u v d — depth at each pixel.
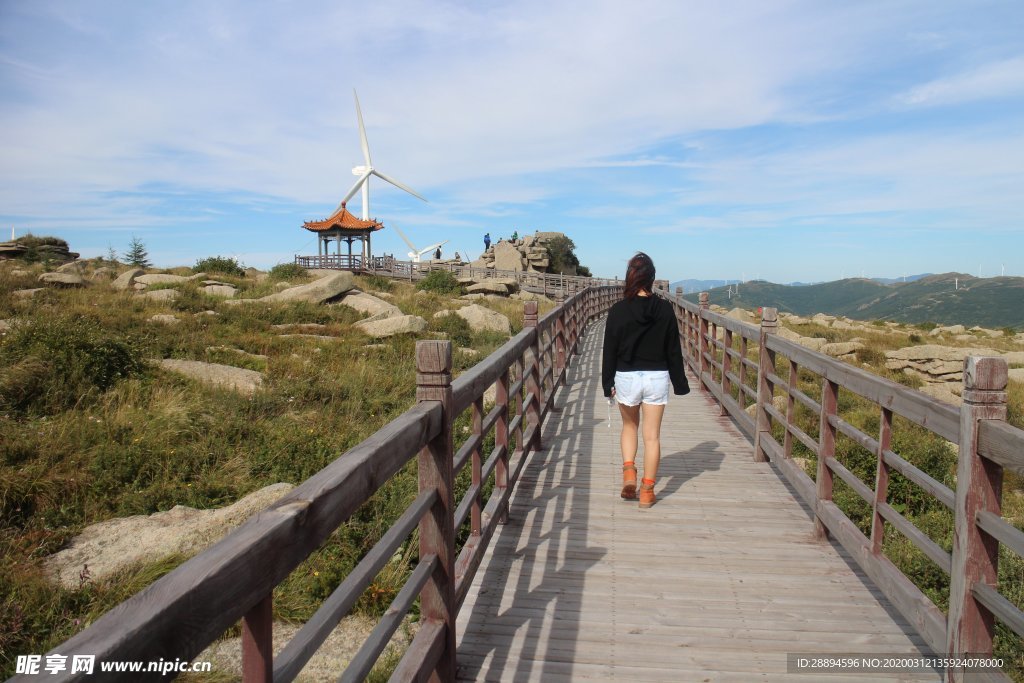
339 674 3.56
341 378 11.26
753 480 6.30
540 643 3.55
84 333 10.23
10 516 5.53
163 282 23.72
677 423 8.78
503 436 5.11
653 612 3.87
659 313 5.48
